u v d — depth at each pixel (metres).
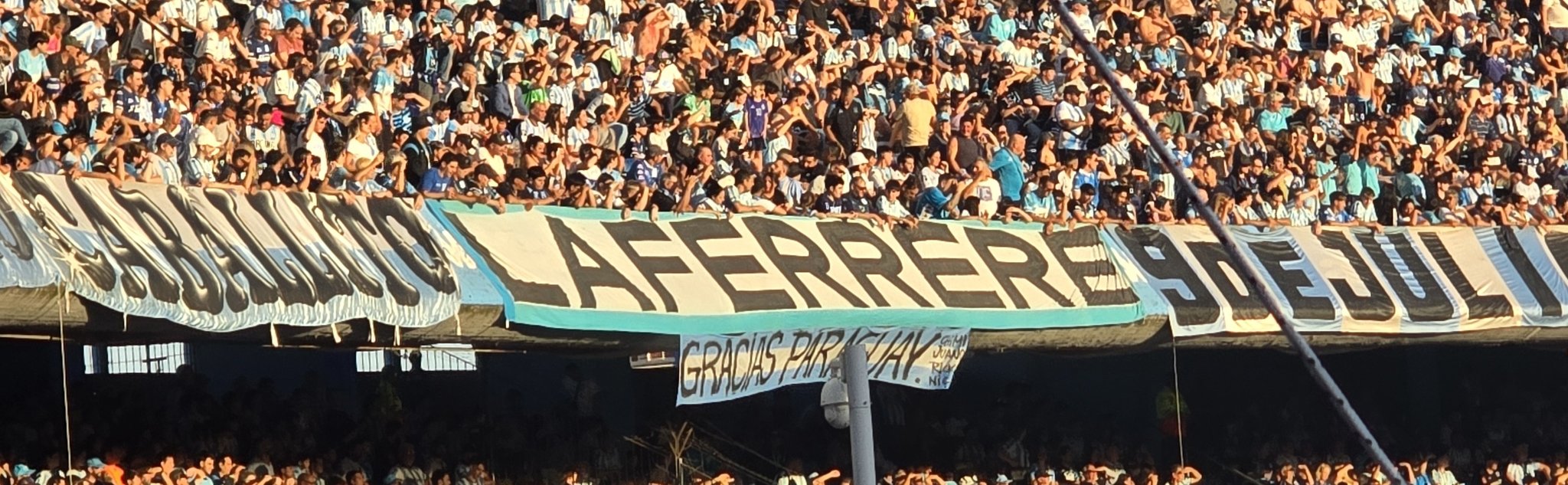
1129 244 25.72
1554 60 34.97
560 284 21.12
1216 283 25.75
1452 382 33.88
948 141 27.06
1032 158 28.14
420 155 23.17
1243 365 32.66
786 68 27.84
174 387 23.59
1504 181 30.81
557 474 25.81
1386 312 26.56
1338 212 28.78
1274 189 28.47
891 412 28.62
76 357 23.44
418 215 20.94
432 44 25.80
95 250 17.91
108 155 19.70
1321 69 32.44
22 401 22.47
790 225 23.45
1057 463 29.41
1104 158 27.70
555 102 25.64
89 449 22.16
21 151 20.28
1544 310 27.94
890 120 27.73
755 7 29.27
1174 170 12.65
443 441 25.00
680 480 26.45
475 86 24.95
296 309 18.97
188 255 18.64
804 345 22.88
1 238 17.20
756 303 22.17
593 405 26.94
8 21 22.59
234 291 18.59
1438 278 27.55
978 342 24.30
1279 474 31.12
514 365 26.81
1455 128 32.16
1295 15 33.44
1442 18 34.91
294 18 25.48
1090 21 31.42
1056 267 24.78
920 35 30.31
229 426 23.27
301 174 21.55
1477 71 34.31
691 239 22.64
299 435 23.89
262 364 25.41
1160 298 25.14
